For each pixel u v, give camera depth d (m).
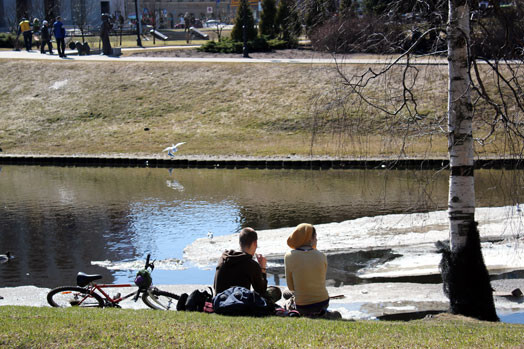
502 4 9.98
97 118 43.75
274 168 33.91
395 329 8.07
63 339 7.04
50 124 43.25
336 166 33.22
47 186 28.98
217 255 16.55
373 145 34.62
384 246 16.92
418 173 28.28
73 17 79.31
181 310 9.26
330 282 13.92
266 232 18.86
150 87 46.88
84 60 52.06
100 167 35.59
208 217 21.73
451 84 10.41
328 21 10.84
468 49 9.66
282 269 15.07
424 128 10.70
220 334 7.21
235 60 50.34
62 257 16.73
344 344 6.98
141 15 87.44
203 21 99.94
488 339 7.61
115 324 7.67
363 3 11.12
